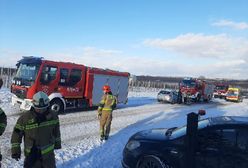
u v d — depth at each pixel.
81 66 19.08
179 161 6.64
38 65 16.91
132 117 18.64
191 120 5.93
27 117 5.32
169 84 73.50
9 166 8.10
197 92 38.09
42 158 5.30
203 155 6.36
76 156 9.27
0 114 5.37
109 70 21.34
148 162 7.04
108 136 11.98
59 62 17.80
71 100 18.73
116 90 22.22
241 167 6.11
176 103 32.84
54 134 5.57
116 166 8.48
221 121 6.73
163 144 6.97
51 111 5.51
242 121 6.64
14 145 5.32
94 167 8.33
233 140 6.29
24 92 16.75
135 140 7.50
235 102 47.09
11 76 34.69
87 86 19.38
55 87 17.64
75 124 14.89
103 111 11.66
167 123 16.80
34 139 5.29
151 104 29.17
